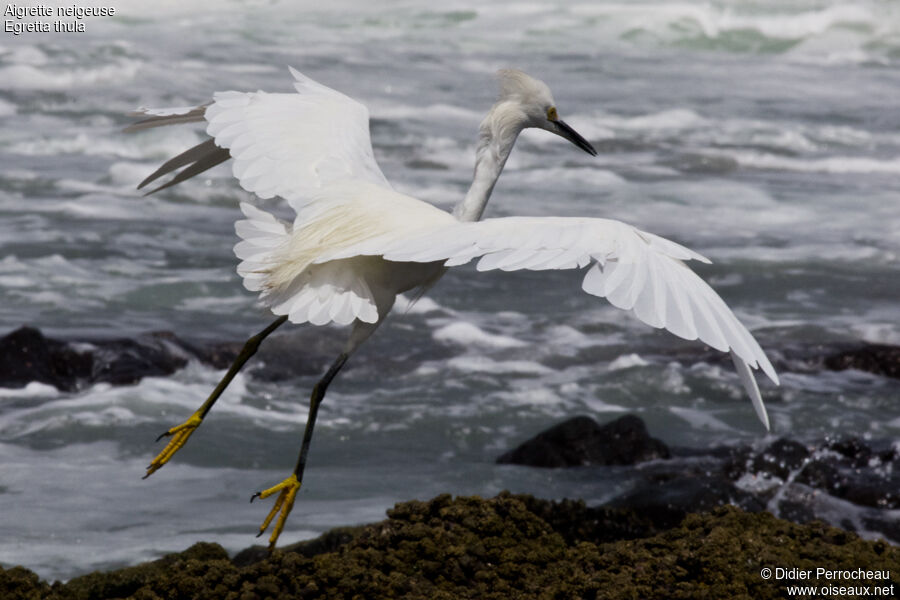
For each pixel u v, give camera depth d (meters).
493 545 7.65
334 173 6.39
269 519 6.62
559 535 7.90
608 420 14.51
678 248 4.79
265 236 6.15
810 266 21.48
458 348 16.92
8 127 28.95
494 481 12.33
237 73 35.78
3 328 16.27
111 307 17.72
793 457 12.43
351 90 35.44
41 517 10.87
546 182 27.47
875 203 26.75
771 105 38.06
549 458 12.78
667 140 32.62
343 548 7.86
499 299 19.58
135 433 13.23
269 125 6.67
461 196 25.66
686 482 11.23
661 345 17.28
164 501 11.42
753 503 11.04
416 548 7.53
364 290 5.85
